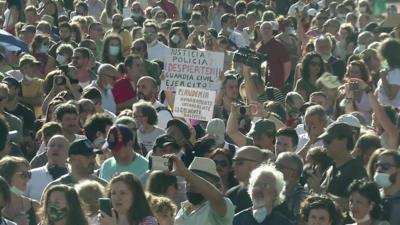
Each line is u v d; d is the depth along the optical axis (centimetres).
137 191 1140
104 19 3025
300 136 1631
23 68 1927
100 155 1482
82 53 1995
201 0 3250
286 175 1312
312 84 1980
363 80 1816
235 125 1620
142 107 1596
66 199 1172
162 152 1377
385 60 1797
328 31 2670
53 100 1692
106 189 1179
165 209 1173
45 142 1530
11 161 1288
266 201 1230
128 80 1892
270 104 1755
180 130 1450
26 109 1767
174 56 1864
